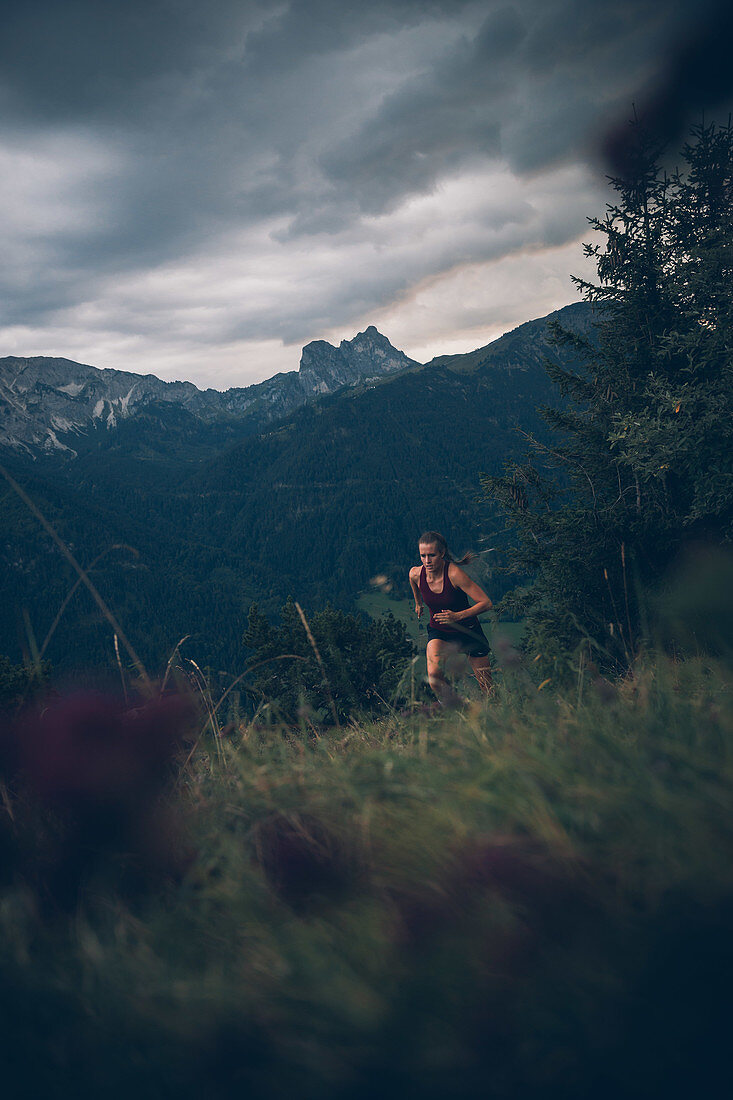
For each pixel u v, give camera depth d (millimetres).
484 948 879
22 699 1438
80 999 913
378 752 1962
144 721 1448
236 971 947
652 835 1006
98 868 1265
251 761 2020
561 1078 703
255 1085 768
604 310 11648
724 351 8984
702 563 1689
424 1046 763
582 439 11672
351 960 938
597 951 811
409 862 1160
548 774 1330
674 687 1893
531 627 9203
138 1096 784
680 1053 689
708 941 777
